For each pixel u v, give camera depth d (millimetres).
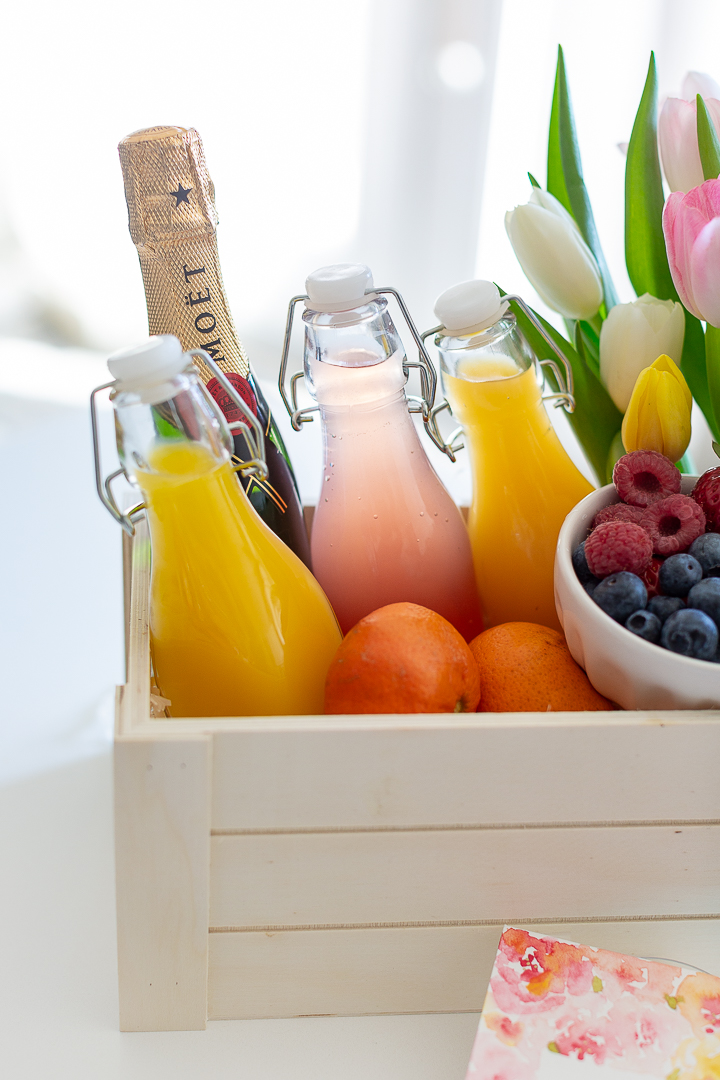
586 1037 709
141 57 1917
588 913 752
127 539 852
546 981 725
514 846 736
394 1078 743
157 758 707
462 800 726
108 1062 748
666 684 721
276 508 872
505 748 718
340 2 1749
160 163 792
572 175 876
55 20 1942
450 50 1693
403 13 1698
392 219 1872
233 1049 753
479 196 1777
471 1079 698
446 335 799
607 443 877
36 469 1449
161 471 739
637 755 721
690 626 711
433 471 835
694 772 725
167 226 801
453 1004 767
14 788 887
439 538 819
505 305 812
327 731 711
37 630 1041
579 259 824
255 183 1922
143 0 1857
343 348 790
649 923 757
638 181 848
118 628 1047
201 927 737
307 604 789
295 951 751
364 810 724
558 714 722
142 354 723
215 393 827
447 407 832
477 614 844
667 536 748
